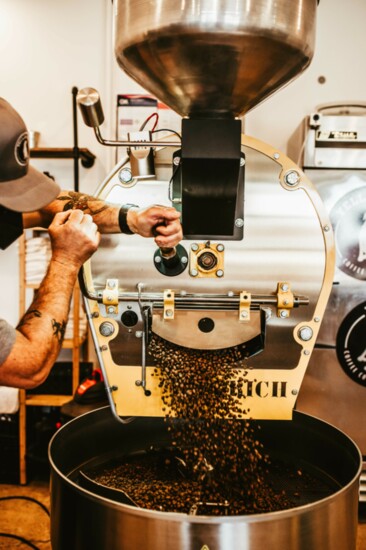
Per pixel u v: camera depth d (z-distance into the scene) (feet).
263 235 4.31
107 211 4.27
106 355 4.42
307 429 5.12
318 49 10.34
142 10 3.32
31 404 9.61
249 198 4.30
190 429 4.67
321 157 8.68
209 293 4.36
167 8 3.19
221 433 4.50
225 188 3.95
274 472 4.97
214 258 4.33
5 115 3.35
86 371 10.12
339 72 10.36
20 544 8.02
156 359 4.38
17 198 3.42
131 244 4.36
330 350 8.87
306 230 4.30
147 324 4.30
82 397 8.76
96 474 4.88
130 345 4.41
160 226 4.01
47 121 10.66
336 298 8.83
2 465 9.86
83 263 3.95
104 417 5.24
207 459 4.52
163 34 3.26
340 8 10.26
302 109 10.45
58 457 4.55
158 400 4.42
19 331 3.58
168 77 3.64
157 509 4.11
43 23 10.51
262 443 5.41
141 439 5.46
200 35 3.20
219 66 3.43
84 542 3.63
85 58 10.52
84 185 10.64
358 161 8.66
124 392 4.43
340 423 8.95
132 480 4.74
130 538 3.41
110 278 4.39
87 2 10.43
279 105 10.48
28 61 10.59
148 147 4.19
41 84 10.61
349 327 8.84
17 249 10.80
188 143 3.69
